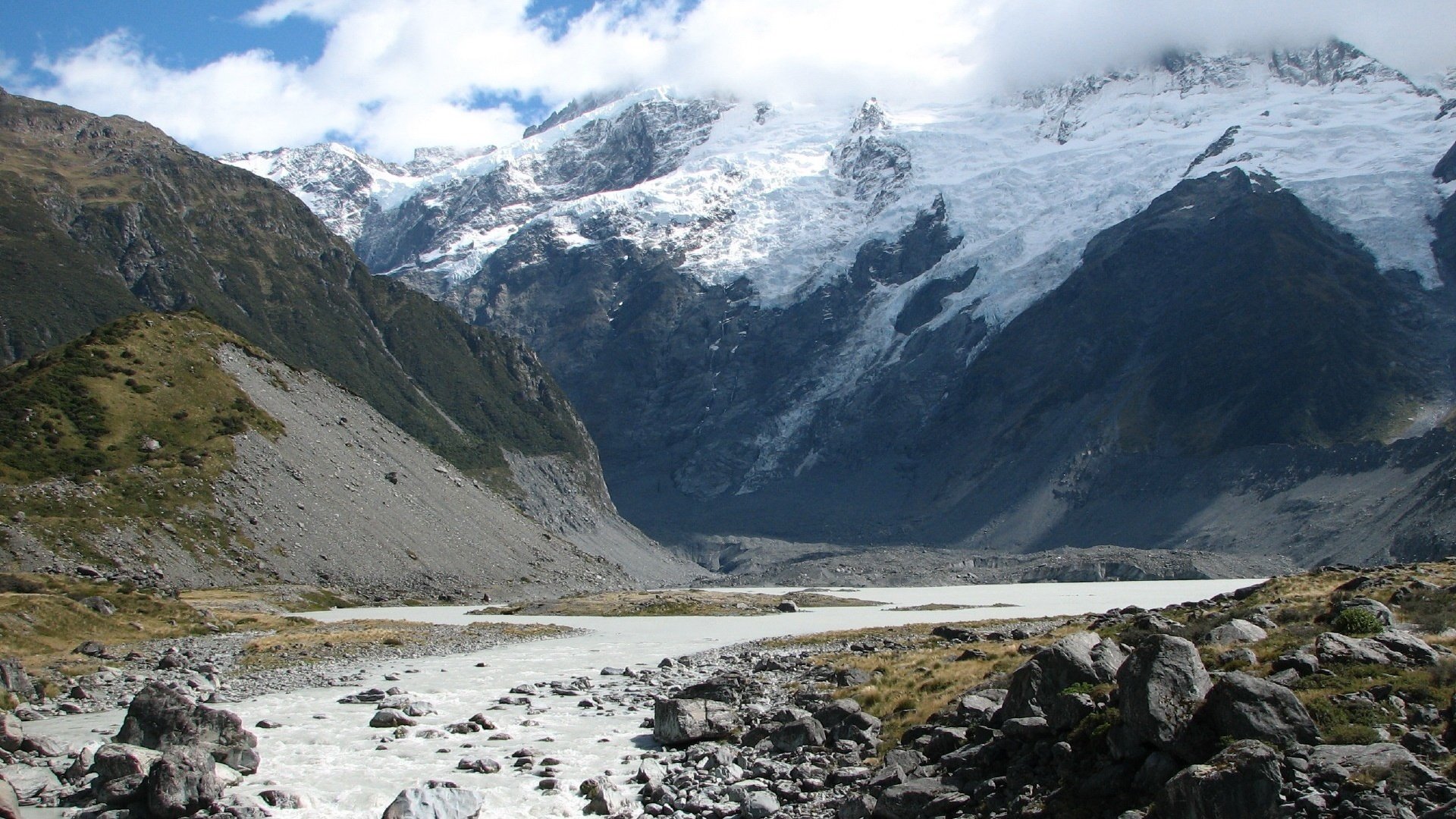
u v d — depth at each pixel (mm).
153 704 46875
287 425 198875
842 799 37125
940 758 38469
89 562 141000
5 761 46531
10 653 86562
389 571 180000
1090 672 37312
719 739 48969
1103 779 31406
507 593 192375
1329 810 27031
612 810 38094
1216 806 27422
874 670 61906
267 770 45094
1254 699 30406
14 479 152500
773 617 153375
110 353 190250
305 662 86625
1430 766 28703
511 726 54531
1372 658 36625
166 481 165625
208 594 140125
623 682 71375
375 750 49062
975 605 173250
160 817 38188
